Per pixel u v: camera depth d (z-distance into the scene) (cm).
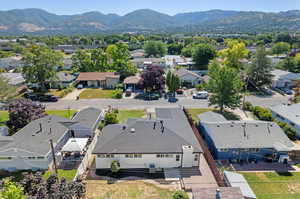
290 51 11750
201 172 2509
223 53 8188
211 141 2945
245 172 2514
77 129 3231
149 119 3103
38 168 2584
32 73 5456
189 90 5941
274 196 2145
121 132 2698
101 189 2227
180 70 6944
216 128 2945
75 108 4566
